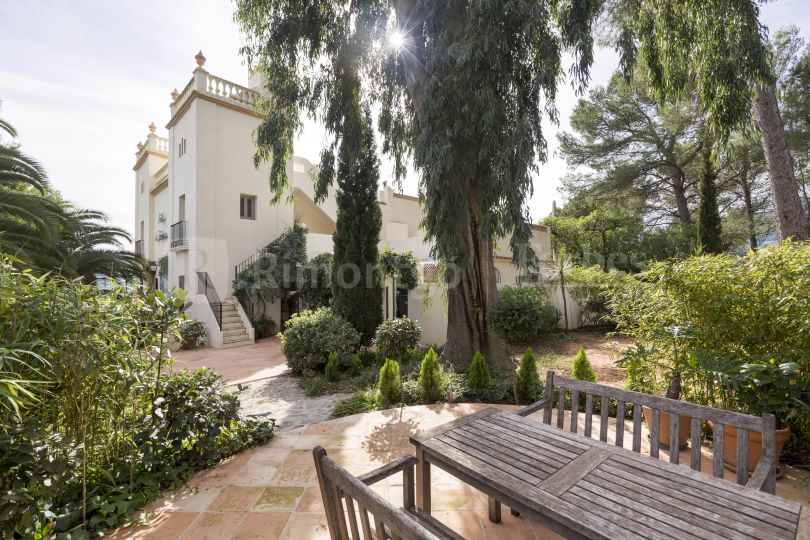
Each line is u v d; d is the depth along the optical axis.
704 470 2.72
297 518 2.30
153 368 2.90
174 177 12.94
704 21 5.57
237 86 12.34
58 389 2.07
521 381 4.77
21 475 1.85
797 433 2.82
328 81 7.25
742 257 3.24
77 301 2.10
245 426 3.51
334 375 6.51
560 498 1.34
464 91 5.09
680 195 15.63
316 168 7.96
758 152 11.85
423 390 4.74
